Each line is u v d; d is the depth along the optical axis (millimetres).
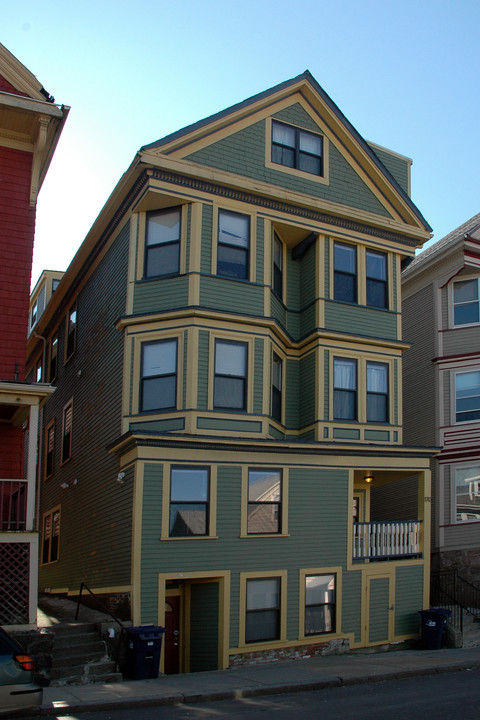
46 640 13859
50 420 27781
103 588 18359
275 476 18594
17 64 17203
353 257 21328
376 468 19953
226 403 18328
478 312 25688
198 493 17516
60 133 17906
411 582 19969
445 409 25625
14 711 10336
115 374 19859
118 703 11828
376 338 20953
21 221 17312
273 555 18016
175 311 18297
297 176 20562
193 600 17672
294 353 21047
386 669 15320
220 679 14281
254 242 19484
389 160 23344
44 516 27016
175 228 19109
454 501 24875
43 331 30062
